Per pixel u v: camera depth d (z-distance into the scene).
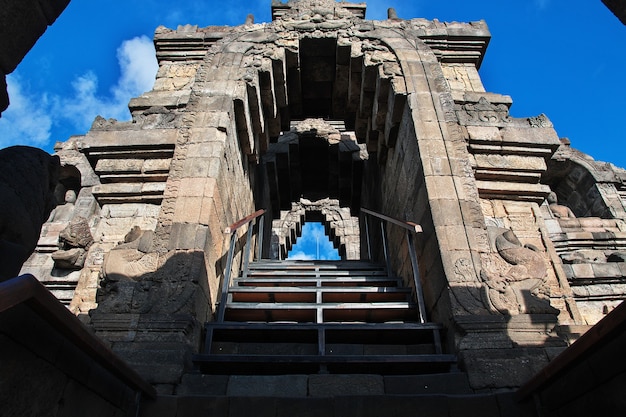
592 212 15.48
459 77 8.48
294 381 4.11
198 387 4.08
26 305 2.33
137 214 6.78
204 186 5.88
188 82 8.53
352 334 5.11
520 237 6.52
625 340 2.71
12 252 2.48
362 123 8.85
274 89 7.96
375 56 7.44
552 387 3.48
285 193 12.38
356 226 16.58
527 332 4.58
